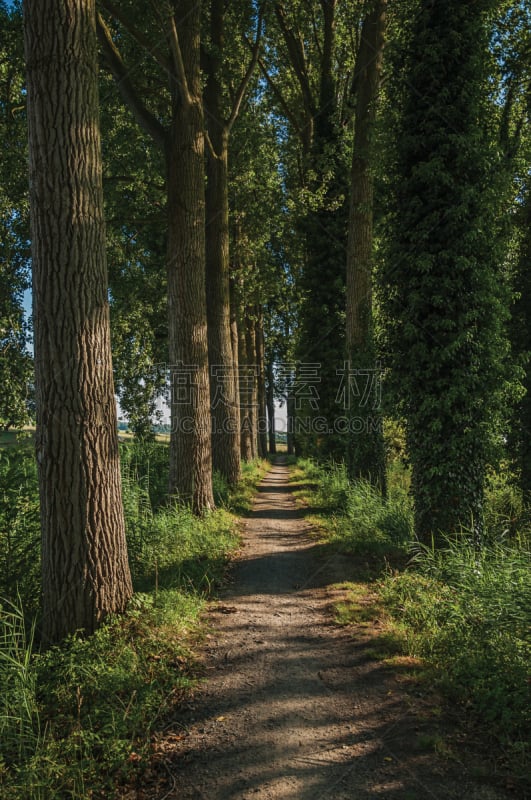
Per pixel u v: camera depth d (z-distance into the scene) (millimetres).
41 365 4328
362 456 12258
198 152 9883
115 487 4672
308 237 19453
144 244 17422
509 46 13586
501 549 6234
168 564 6738
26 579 5004
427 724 3369
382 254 8188
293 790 2771
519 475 11141
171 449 10094
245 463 22938
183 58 9656
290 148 22766
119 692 3688
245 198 18250
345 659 4441
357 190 12422
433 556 6496
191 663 4371
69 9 4246
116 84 10461
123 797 2762
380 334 8422
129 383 19062
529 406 10922
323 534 9633
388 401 8062
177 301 9875
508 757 2986
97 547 4461
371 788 2764
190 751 3178
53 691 3596
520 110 13875
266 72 19938
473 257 7363
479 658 3992
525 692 3455
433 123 7445
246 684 4039
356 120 12438
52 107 4234
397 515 9008
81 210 4344
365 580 6648
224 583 6777
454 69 7512
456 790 2729
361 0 15688
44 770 2854
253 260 19688
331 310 18719
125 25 8719
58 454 4312
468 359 7414
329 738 3270
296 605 5949
